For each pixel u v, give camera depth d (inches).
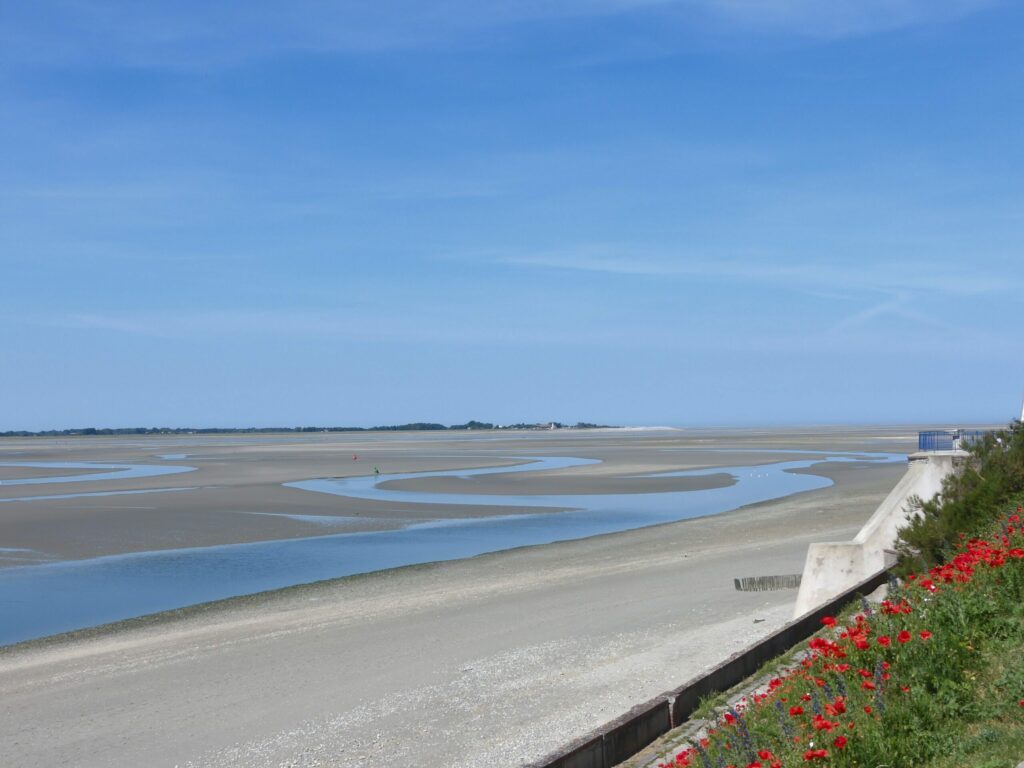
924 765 306.5
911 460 786.2
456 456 4025.6
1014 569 433.1
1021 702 314.8
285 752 528.7
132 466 3508.9
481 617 855.1
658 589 942.4
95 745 563.2
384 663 709.3
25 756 551.5
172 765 522.3
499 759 482.3
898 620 398.3
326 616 902.4
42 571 1211.2
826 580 747.4
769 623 737.0
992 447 722.8
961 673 356.2
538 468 3065.9
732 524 1507.1
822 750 295.3
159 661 757.3
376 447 5521.7
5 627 923.4
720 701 456.1
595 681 612.7
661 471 2878.9
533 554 1270.9
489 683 633.0
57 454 4965.6
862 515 1523.1
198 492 2215.8
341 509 1839.3
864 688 344.5
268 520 1672.0
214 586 1108.5
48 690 688.4
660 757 401.1
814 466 3056.1
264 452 4827.8
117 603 1022.4
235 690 660.7
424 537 1473.9
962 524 626.8
